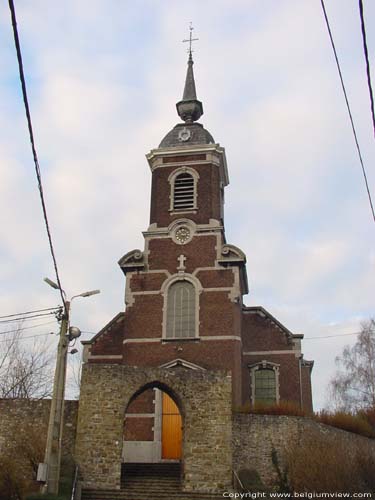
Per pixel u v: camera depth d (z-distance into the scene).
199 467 21.42
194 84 39.66
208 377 22.77
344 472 20.64
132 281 31.80
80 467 20.95
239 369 29.64
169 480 21.94
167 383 22.52
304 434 23.17
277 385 30.98
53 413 17.95
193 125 36.53
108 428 21.55
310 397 32.31
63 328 19.02
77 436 21.39
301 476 20.45
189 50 41.41
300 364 31.45
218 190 34.00
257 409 25.69
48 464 17.31
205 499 20.06
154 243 32.56
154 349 30.00
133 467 23.58
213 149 34.22
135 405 28.53
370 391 40.22
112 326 32.53
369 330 42.00
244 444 22.88
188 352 29.64
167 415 28.30
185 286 31.41
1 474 19.05
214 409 22.30
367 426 28.16
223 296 30.61
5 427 22.23
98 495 19.97
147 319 30.78
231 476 21.38
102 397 21.92
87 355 31.89
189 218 32.75
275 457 22.56
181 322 30.58
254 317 32.69
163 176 34.38
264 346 31.95
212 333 29.88
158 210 33.44
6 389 34.41
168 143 35.47
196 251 31.92
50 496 16.62
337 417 27.44
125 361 29.98
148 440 27.73
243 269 32.38
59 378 18.41
